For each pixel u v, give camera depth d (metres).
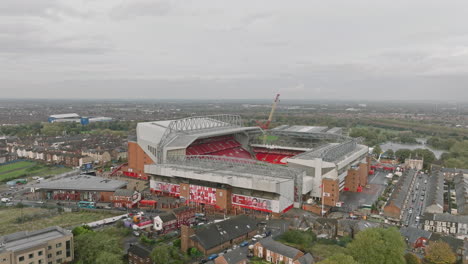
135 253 93.25
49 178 195.12
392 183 192.12
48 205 145.00
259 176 138.88
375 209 140.75
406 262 91.75
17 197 157.75
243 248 102.94
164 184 159.62
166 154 178.88
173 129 192.88
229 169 150.25
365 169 184.00
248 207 135.62
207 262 92.19
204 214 134.88
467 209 137.88
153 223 116.44
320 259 94.06
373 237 88.94
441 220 122.38
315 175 153.12
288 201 136.12
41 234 89.12
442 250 95.56
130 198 142.75
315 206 137.50
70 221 125.50
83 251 89.38
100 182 165.12
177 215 117.44
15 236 85.62
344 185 174.75
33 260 79.75
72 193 155.50
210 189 140.75
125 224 119.56
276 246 95.81
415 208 150.00
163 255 88.81
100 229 116.38
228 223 110.94
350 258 79.19
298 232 108.38
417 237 107.88
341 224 115.62
